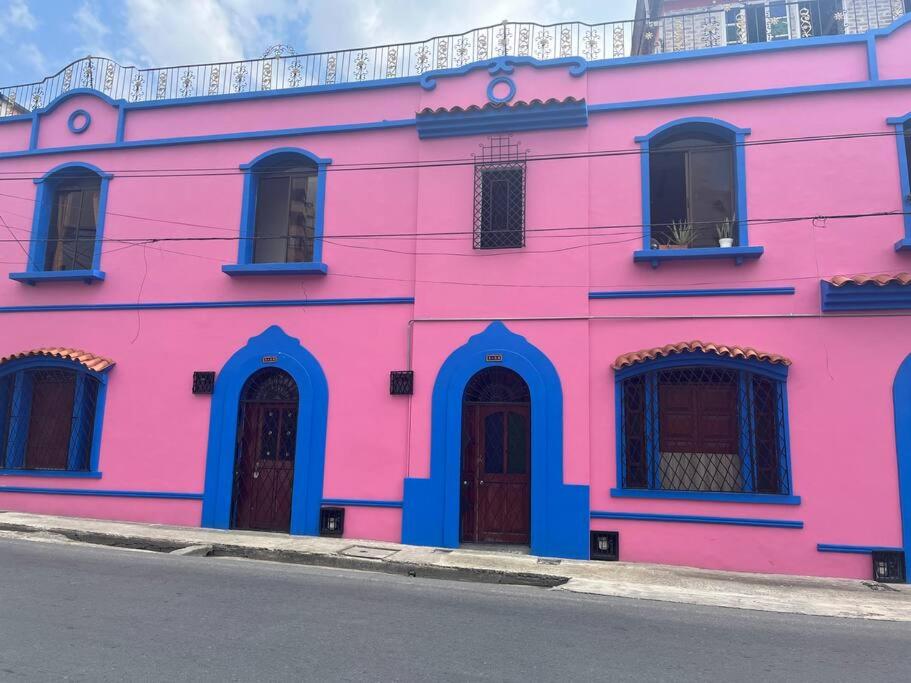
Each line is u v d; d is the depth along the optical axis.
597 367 9.09
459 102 10.09
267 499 10.01
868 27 11.46
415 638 5.02
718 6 12.11
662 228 9.53
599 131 9.64
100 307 10.88
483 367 9.36
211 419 10.17
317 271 10.08
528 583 7.64
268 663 4.32
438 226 9.83
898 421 8.17
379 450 9.56
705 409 8.81
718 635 5.46
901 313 8.39
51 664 4.16
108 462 10.38
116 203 11.16
